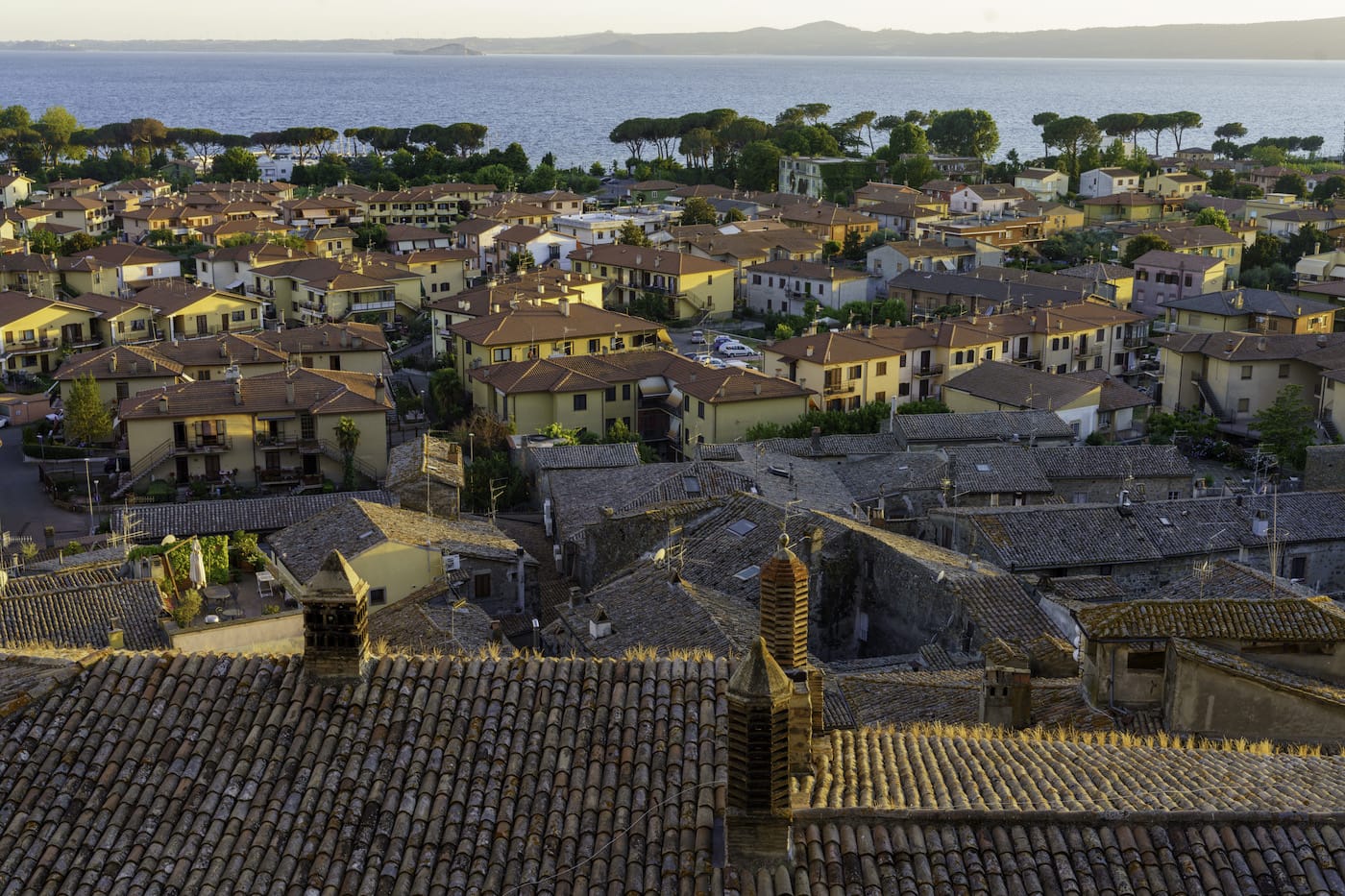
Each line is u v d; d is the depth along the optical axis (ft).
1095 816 70.59
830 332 485.97
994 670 116.26
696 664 82.43
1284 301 542.57
